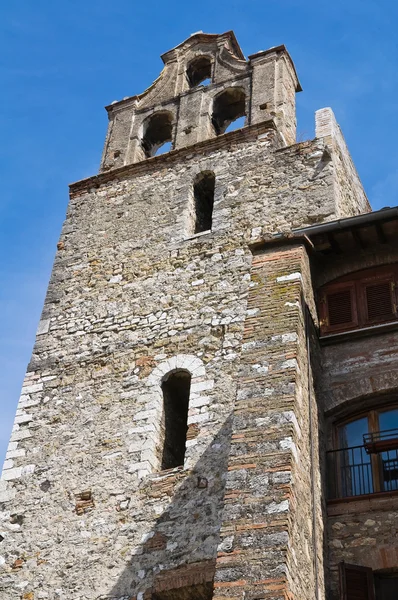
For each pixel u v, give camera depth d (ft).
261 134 72.08
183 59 88.43
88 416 59.26
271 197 67.05
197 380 57.16
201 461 52.85
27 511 55.77
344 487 49.55
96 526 53.06
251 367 47.80
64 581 51.44
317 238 56.44
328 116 70.95
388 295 56.54
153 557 50.01
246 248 64.18
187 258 65.98
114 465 55.62
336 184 66.49
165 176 73.87
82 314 66.54
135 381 59.72
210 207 73.67
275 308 50.88
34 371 64.13
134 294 65.72
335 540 46.98
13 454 59.31
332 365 54.60
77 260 70.95
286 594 37.35
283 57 81.66
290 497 41.19
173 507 51.62
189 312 61.98
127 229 71.26
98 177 76.84
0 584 52.75
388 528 46.50
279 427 44.21
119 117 85.20
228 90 81.35
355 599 44.09
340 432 52.31
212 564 47.98
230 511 41.29
